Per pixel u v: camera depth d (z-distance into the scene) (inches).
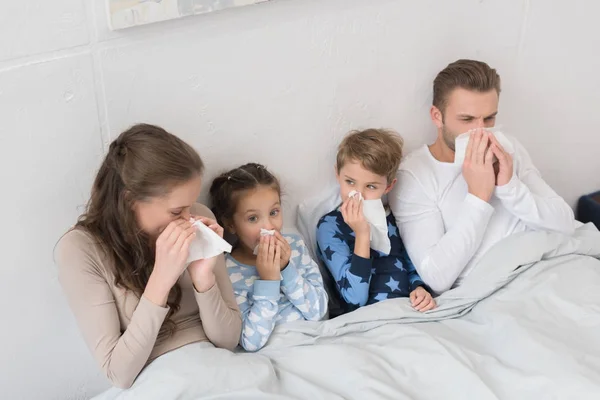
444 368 55.4
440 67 72.2
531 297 62.4
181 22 55.7
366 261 65.1
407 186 69.6
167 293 51.5
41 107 51.4
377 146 64.4
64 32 50.5
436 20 69.8
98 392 63.5
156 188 49.6
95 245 53.0
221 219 62.6
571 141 85.2
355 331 61.9
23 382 58.9
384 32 67.3
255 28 59.8
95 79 53.2
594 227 74.7
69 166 54.4
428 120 74.0
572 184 88.2
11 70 49.2
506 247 66.7
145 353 51.9
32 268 55.7
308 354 57.4
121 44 53.5
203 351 54.4
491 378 54.9
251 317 60.1
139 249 52.9
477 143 65.1
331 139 68.9
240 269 63.1
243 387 52.3
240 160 64.0
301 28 62.4
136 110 56.2
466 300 64.1
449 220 69.4
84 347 61.2
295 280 62.4
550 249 66.1
